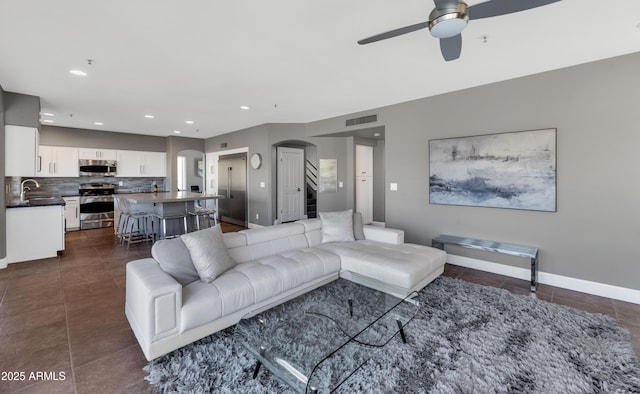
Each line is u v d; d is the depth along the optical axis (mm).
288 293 2637
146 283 1907
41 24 2268
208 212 5555
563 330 2346
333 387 1598
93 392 1683
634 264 2898
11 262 4039
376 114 4938
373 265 2900
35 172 4141
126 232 5621
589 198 3105
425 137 4324
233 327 2342
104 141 7180
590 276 3131
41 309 2695
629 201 2900
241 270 2578
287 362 1751
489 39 2561
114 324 2443
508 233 3637
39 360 1962
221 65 3107
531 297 2986
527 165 3441
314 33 2439
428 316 2566
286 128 6262
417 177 4430
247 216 6988
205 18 2195
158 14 2137
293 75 3418
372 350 1971
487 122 3738
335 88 3902
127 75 3381
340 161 6414
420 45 2674
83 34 2430
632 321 2525
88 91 3977
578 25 2326
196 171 8867
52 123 6242
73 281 3398
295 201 7039
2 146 3812
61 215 4414
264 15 2162
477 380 1781
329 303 2520
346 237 3760
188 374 1814
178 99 4406
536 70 3289
